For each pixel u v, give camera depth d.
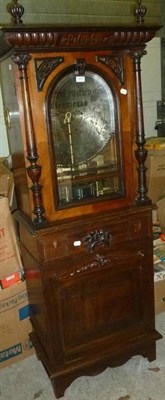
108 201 1.43
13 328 1.70
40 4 1.51
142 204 1.48
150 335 1.64
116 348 1.57
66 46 1.20
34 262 1.44
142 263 1.55
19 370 1.70
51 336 1.45
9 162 1.87
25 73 1.16
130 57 1.32
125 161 1.42
